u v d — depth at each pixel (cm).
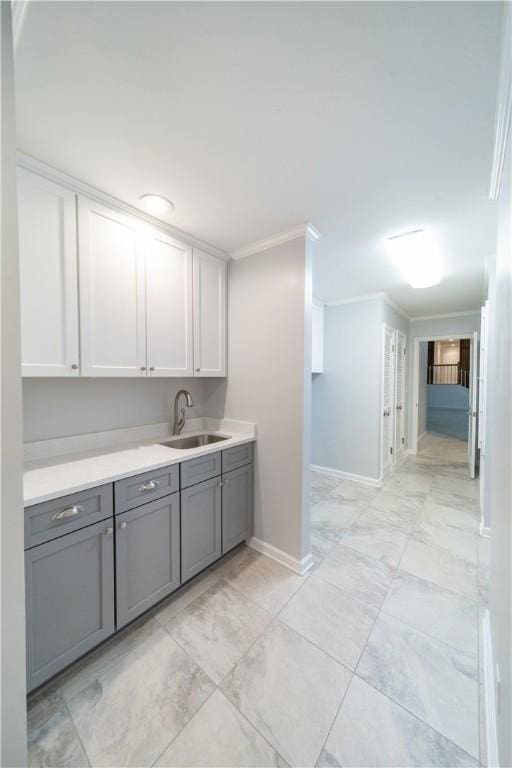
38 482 127
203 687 121
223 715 111
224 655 135
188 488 173
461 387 1044
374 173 139
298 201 161
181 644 141
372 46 85
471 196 155
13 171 55
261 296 212
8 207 55
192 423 245
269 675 126
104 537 133
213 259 221
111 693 119
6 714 55
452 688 122
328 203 163
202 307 213
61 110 105
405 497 316
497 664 103
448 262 244
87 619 128
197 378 251
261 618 156
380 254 229
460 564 203
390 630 150
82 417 181
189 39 83
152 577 155
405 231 194
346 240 206
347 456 371
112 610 137
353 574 192
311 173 139
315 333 362
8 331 55
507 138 102
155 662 132
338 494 324
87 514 127
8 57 55
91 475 135
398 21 79
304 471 196
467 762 98
